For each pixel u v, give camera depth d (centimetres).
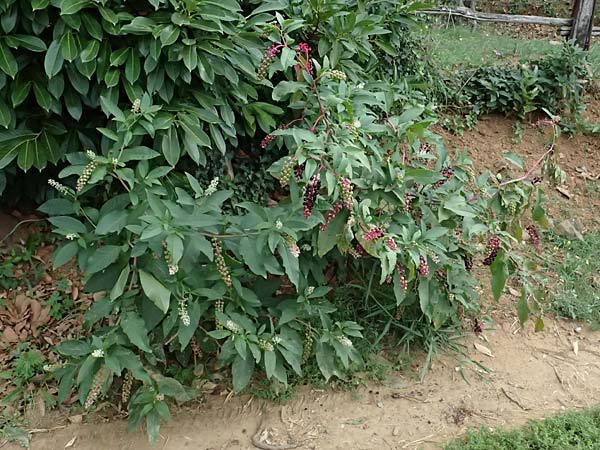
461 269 339
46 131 342
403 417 316
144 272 261
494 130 549
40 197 375
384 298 360
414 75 495
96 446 293
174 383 285
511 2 977
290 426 309
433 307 331
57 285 361
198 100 341
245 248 276
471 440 294
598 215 478
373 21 383
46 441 293
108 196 364
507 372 348
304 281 318
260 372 334
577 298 398
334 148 274
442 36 668
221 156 387
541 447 288
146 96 305
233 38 346
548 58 561
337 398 325
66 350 263
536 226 457
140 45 320
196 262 282
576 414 310
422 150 355
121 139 295
